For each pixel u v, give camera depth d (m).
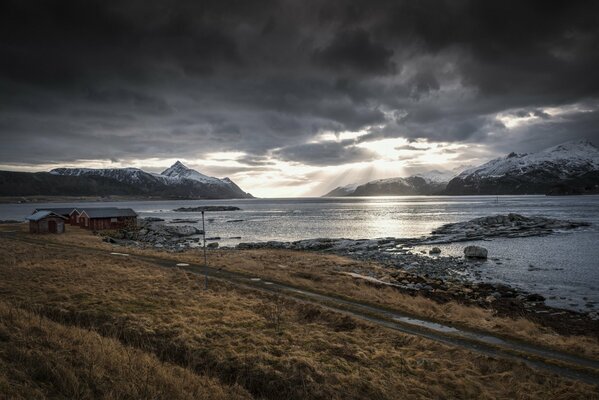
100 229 96.31
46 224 81.00
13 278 32.84
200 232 113.00
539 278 49.53
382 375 17.61
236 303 28.58
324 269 48.09
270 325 23.83
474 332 23.47
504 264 59.16
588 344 22.45
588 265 57.06
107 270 38.75
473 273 53.09
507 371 18.36
